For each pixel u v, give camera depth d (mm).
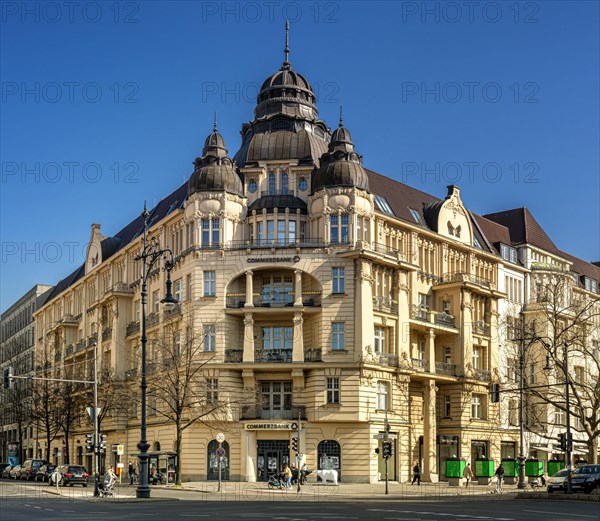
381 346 70625
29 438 123375
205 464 68000
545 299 79062
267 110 79188
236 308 69125
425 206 84688
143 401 45344
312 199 71438
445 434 77625
